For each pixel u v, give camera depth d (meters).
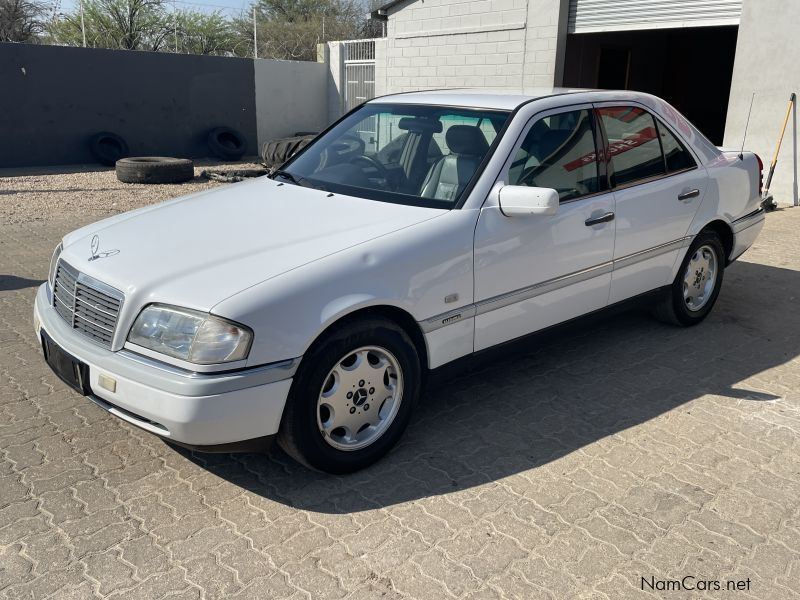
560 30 13.34
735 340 5.17
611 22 12.80
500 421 3.89
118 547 2.80
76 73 15.60
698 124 18.86
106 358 3.00
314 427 3.10
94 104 16.02
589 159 4.25
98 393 3.06
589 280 4.26
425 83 16.11
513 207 3.60
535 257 3.87
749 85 10.67
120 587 2.58
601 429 3.81
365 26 37.12
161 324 2.91
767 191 10.29
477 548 2.83
